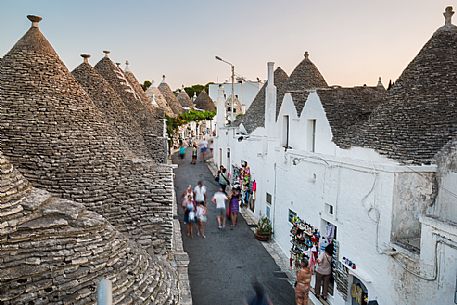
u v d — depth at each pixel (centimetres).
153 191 915
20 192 510
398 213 701
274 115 1583
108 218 825
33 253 467
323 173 977
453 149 702
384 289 712
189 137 4919
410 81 984
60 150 833
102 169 870
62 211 525
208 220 1702
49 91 885
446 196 692
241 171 2052
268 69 1586
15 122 819
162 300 552
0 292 424
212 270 1172
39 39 941
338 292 884
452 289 569
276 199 1434
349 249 839
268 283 1091
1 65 888
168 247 864
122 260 545
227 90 5906
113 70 1681
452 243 568
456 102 869
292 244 1223
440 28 1024
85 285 474
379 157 891
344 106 1230
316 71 1866
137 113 1638
